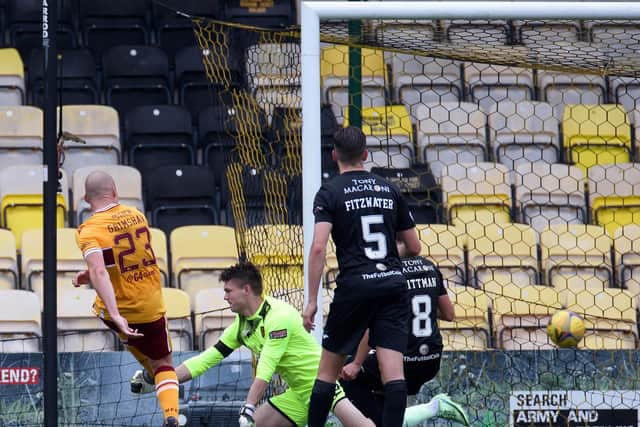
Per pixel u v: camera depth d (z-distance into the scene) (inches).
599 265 1676.9
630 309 1600.6
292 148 1312.7
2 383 1256.2
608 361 1299.2
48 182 940.6
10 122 1870.1
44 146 943.0
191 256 1686.8
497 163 1836.9
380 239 896.3
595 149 1905.8
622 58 1258.6
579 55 1247.5
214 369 1279.5
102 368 1273.4
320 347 1072.8
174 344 1502.2
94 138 1902.1
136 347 1015.6
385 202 906.1
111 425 1267.2
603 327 1572.3
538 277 1654.8
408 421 1198.3
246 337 1066.1
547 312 1565.0
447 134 1854.1
